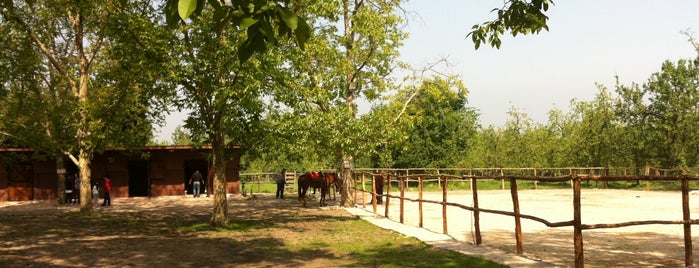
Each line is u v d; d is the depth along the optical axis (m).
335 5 19.84
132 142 21.16
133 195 37.38
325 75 20.22
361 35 22.00
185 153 31.77
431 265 8.47
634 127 37.44
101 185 30.88
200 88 15.45
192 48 15.12
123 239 13.26
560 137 46.03
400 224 15.02
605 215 16.70
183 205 25.62
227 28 14.44
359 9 21.94
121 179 31.31
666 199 24.52
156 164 31.50
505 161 46.00
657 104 35.16
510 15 8.28
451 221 15.69
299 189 23.67
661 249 9.87
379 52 21.81
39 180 30.33
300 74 16.86
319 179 23.56
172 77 14.38
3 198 29.59
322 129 16.69
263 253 10.74
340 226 15.31
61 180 26.62
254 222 17.12
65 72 20.64
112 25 14.78
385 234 13.09
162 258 10.18
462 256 9.23
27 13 19.73
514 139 46.81
